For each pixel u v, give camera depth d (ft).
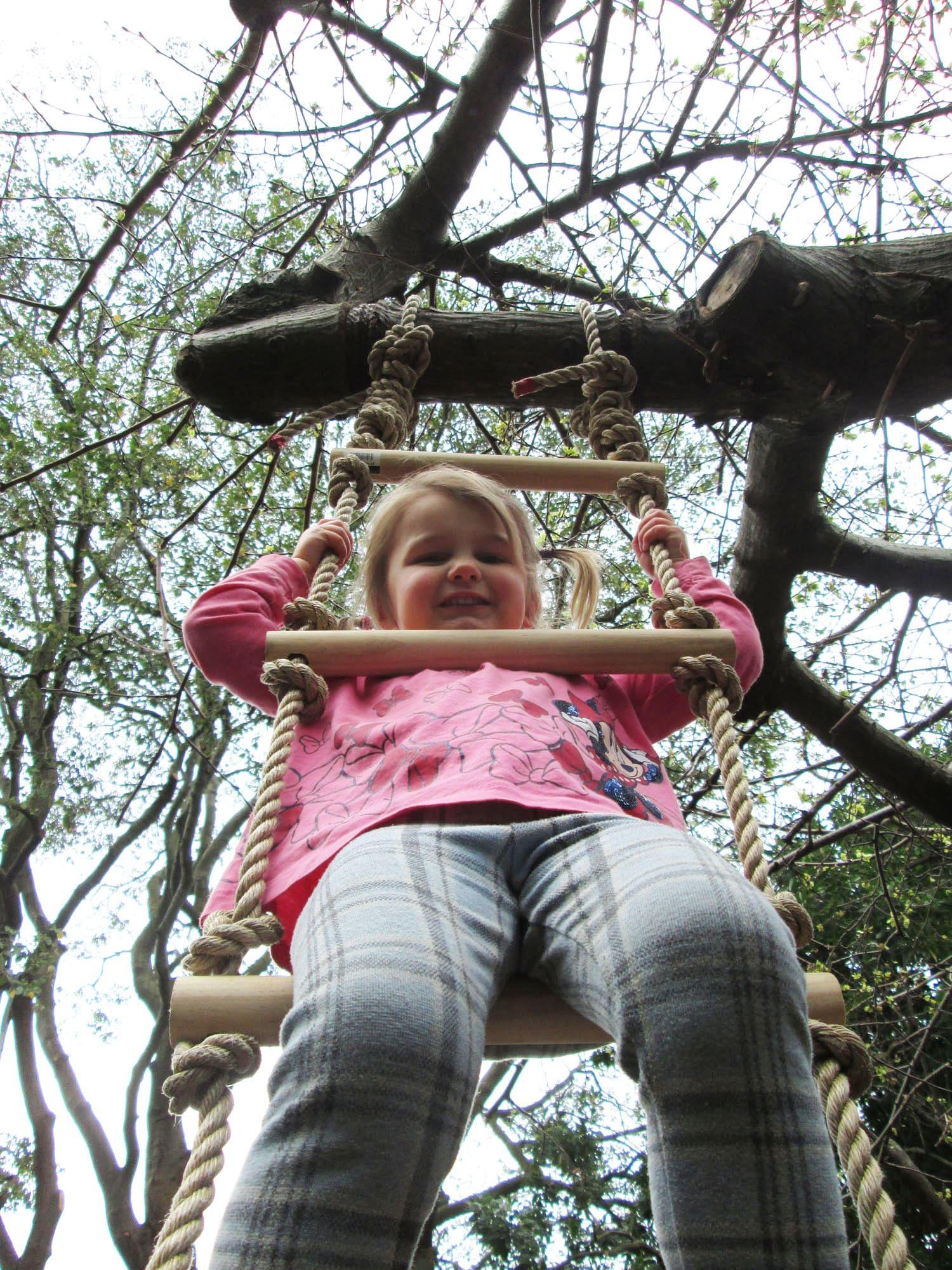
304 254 15.85
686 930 3.89
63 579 27.48
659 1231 3.64
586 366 9.64
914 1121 18.85
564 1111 27.73
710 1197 3.52
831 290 9.11
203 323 10.64
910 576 13.12
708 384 10.03
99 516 20.97
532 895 4.62
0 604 27.04
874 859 17.04
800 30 10.52
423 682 6.23
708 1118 3.62
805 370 9.49
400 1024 3.67
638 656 6.25
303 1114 3.54
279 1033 4.44
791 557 13.01
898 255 9.50
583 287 14.34
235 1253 3.33
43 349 19.01
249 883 5.08
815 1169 3.59
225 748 27.91
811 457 11.46
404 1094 3.58
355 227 13.94
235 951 4.77
